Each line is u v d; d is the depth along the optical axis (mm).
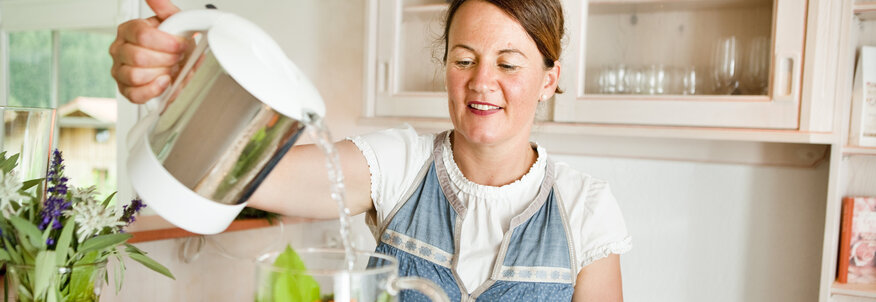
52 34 2873
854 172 1614
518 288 957
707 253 1880
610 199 1050
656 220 1938
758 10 1564
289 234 2074
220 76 604
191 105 625
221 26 629
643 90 1698
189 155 637
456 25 929
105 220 693
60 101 2908
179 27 652
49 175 754
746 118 1578
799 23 1503
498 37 892
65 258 669
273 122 624
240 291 1932
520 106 920
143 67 659
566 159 2051
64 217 697
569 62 1761
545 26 930
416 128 2094
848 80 1567
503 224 1003
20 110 775
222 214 676
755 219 1819
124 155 2699
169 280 1677
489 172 1021
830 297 1574
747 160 1796
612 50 1730
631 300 1989
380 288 585
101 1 2613
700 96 1630
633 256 1977
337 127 2369
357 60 2311
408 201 1024
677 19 1655
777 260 1799
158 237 1609
